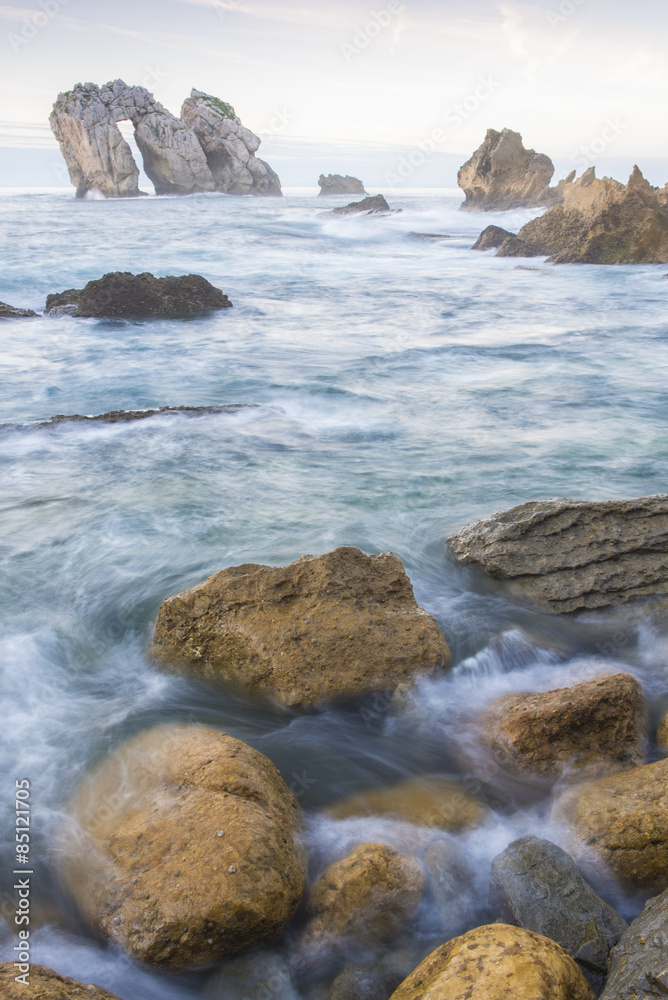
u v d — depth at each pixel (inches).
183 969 134.6
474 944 118.3
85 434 432.8
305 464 397.4
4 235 1690.5
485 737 193.9
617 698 185.6
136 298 820.0
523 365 625.0
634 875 147.0
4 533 314.3
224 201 3612.2
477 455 411.8
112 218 2363.4
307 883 149.8
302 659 210.5
